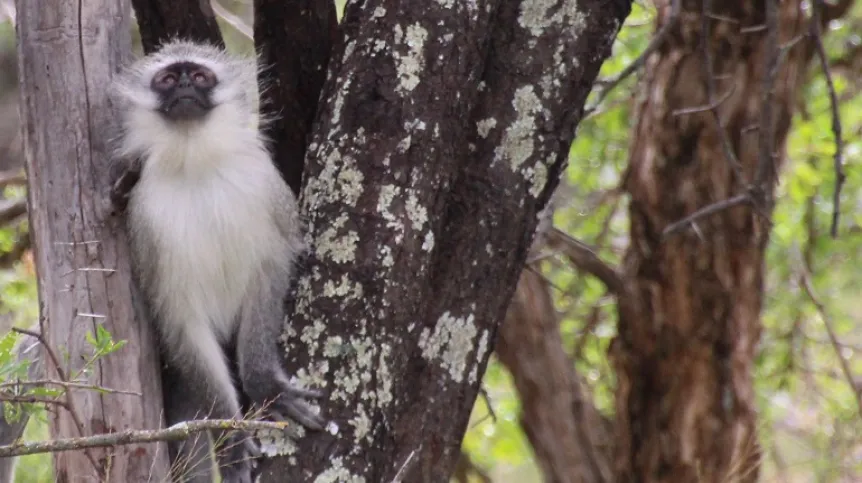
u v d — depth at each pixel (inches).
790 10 505.7
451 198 317.1
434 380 310.5
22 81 315.9
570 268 569.0
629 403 530.9
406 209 302.0
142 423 312.8
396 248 299.3
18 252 532.7
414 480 305.4
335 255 300.7
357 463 289.6
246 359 331.6
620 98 558.3
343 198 303.9
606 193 556.7
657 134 518.0
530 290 530.0
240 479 333.7
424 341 310.5
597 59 331.0
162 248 331.0
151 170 335.0
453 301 313.9
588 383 580.1
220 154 338.3
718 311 515.8
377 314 296.2
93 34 318.3
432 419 309.6
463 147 317.4
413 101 306.8
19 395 264.5
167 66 343.9
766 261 546.3
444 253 314.5
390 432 297.4
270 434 295.1
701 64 509.0
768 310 583.8
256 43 370.0
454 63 311.3
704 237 509.7
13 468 358.0
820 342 565.6
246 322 334.6
